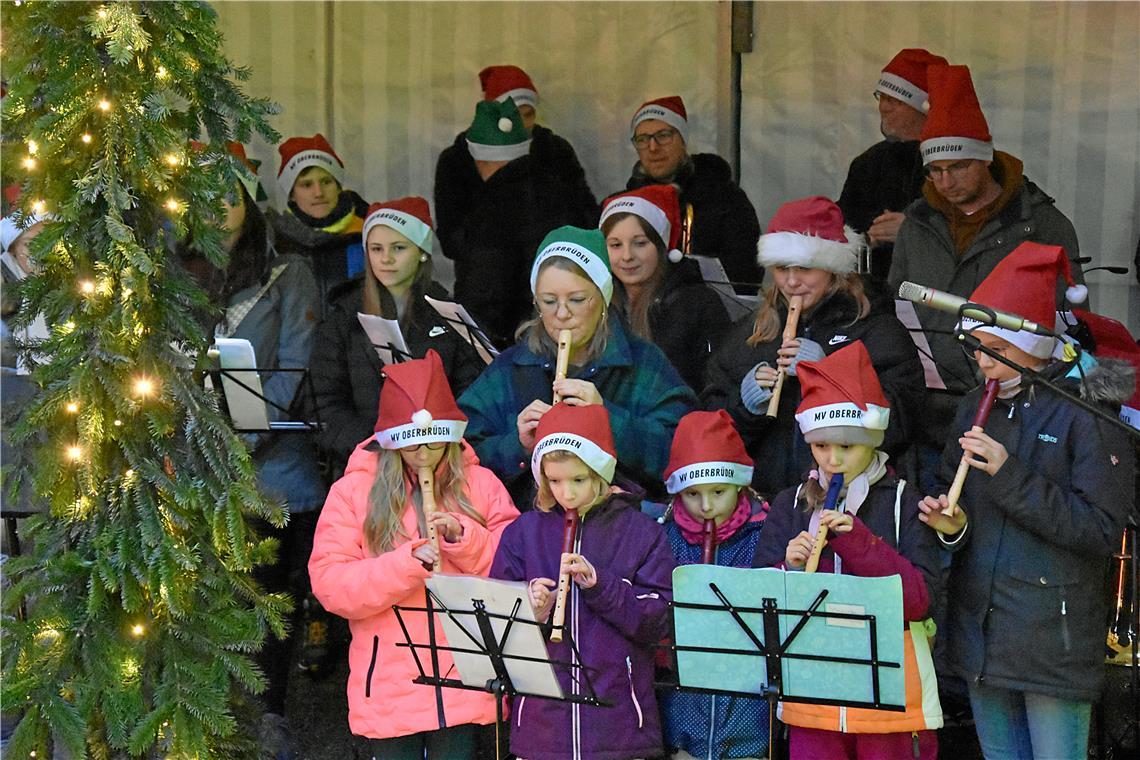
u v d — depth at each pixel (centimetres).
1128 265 1245
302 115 1407
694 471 818
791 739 780
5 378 830
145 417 733
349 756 1001
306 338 1062
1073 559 761
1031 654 761
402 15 1395
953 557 788
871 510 772
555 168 1288
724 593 686
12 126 711
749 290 1224
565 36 1379
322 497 1023
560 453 771
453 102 1400
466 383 1013
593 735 755
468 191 1313
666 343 1027
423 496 817
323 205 1231
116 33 680
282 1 1393
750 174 1360
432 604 768
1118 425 660
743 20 1341
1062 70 1254
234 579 757
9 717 739
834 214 932
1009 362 675
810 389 767
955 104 1057
